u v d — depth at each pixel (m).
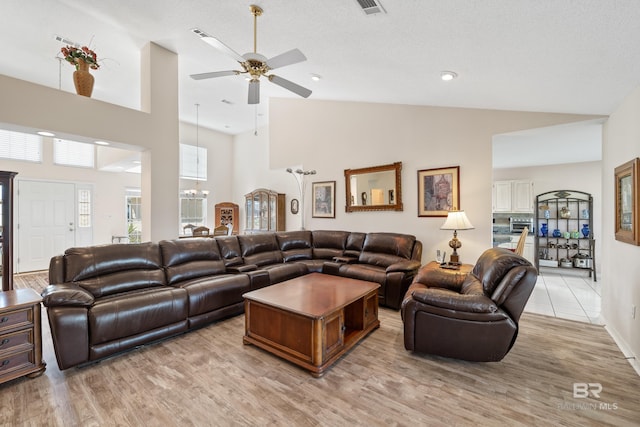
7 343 2.08
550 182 6.35
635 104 2.44
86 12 3.27
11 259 3.32
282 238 5.01
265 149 8.07
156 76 4.09
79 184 6.56
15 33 3.73
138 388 2.06
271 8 2.30
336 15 2.12
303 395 1.98
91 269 2.84
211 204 8.45
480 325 2.24
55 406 1.87
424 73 2.87
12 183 3.34
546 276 5.74
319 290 2.92
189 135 7.96
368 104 5.04
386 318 3.45
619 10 1.39
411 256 4.17
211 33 3.11
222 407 1.86
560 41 1.78
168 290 2.91
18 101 3.04
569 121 3.36
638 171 2.32
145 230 4.16
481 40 1.99
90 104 3.53
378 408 1.85
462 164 4.10
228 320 3.37
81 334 2.27
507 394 2.00
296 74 3.67
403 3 1.77
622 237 2.61
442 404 1.90
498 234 6.88
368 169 4.97
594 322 3.34
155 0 2.80
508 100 3.27
